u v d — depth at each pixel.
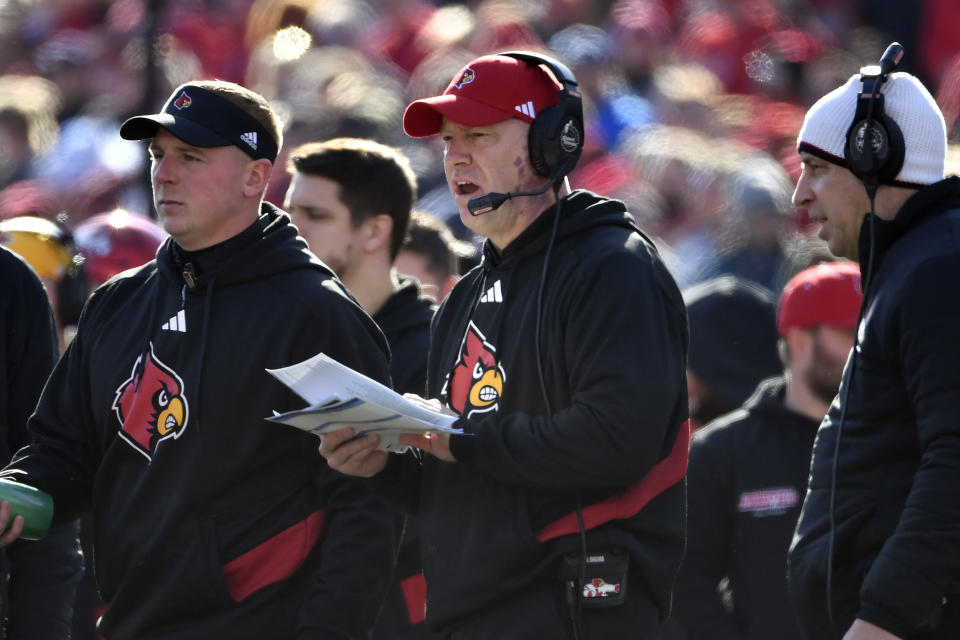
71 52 36.19
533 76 11.38
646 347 10.63
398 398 10.23
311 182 14.68
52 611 12.62
